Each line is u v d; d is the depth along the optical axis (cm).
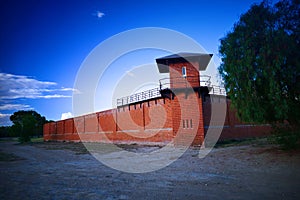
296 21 1159
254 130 2897
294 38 1127
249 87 1208
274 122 1315
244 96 1255
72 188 718
